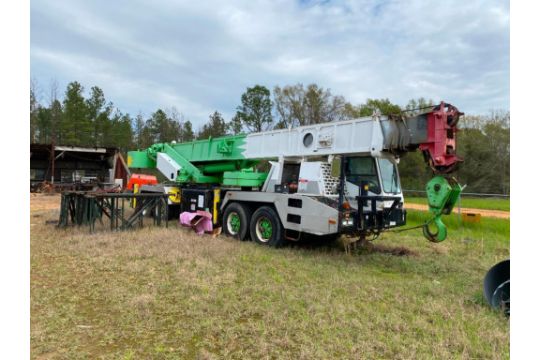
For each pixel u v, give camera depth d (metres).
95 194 8.68
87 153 26.39
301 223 6.88
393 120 6.02
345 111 35.97
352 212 6.42
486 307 4.34
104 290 4.58
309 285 4.96
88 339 3.36
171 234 8.16
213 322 3.71
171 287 4.72
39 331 3.42
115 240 7.45
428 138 5.68
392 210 6.86
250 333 3.51
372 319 3.89
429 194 5.86
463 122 33.84
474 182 32.00
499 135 31.69
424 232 6.06
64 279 5.00
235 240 8.09
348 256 6.84
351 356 3.14
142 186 11.65
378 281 5.30
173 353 3.14
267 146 8.20
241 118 38.81
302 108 36.59
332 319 3.82
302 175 7.19
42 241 7.41
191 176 9.88
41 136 39.47
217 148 9.34
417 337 3.55
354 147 6.55
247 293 4.57
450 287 5.11
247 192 8.08
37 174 26.81
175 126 45.97
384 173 6.90
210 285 4.82
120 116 45.75
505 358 3.11
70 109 37.72
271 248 7.29
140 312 3.92
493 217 12.05
